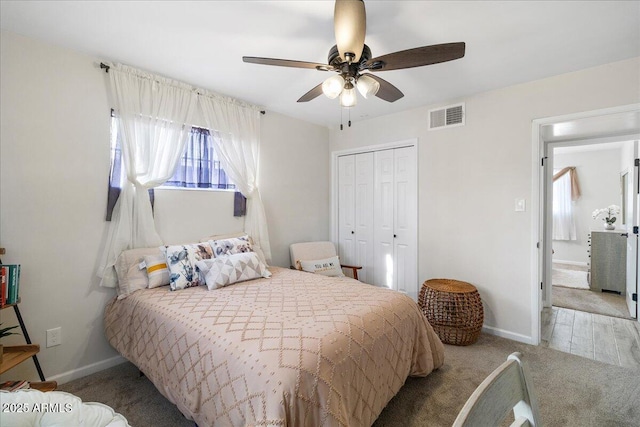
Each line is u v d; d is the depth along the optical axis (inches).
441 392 76.2
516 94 105.9
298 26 71.7
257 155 125.8
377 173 146.2
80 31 74.0
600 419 66.6
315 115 141.0
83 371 84.4
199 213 109.4
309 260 136.5
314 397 46.5
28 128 75.9
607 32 73.8
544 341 106.0
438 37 75.3
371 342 60.5
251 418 44.5
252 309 68.2
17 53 74.4
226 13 67.1
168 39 77.5
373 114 139.3
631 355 95.3
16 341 74.2
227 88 108.7
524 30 72.8
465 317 101.3
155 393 76.9
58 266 80.7
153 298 77.5
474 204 115.5
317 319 61.7
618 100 88.9
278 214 138.0
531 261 103.7
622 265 162.2
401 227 137.8
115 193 89.8
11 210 73.8
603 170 235.3
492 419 25.1
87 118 85.0
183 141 101.7
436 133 124.7
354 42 55.2
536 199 102.7
